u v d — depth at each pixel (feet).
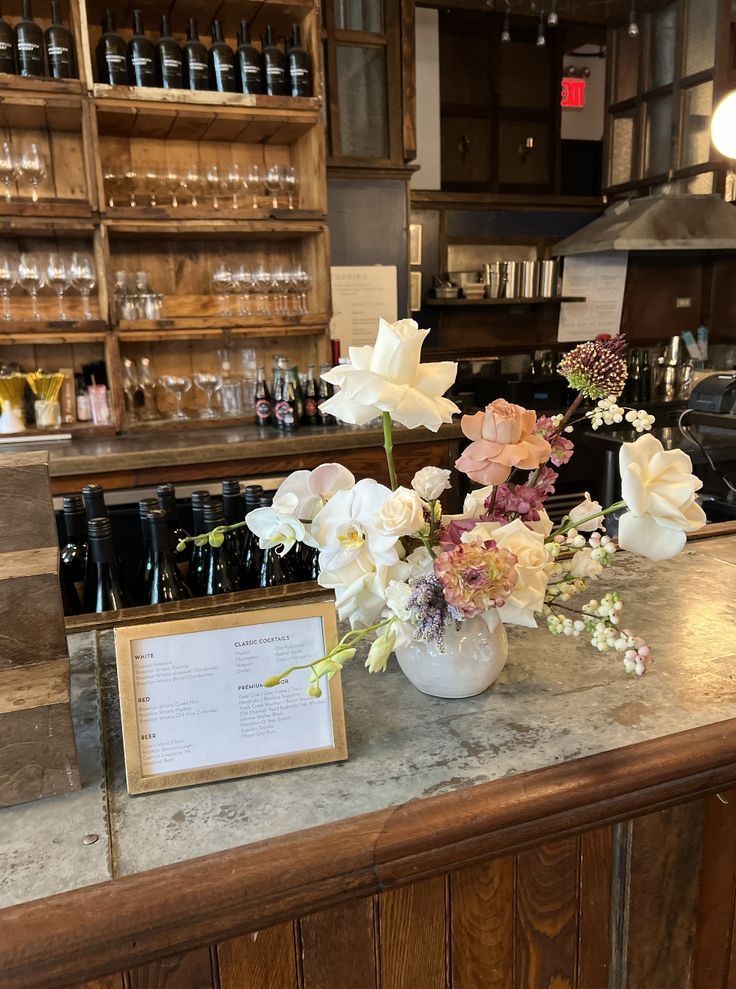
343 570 2.65
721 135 8.98
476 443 2.51
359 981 2.72
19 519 2.41
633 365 17.49
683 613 3.83
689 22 15.92
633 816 2.57
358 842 2.22
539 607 2.57
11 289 9.96
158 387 11.01
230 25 10.48
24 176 9.43
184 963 2.49
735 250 17.94
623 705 2.94
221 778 2.55
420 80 16.87
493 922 2.90
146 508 4.17
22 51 8.96
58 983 1.97
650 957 3.24
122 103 9.33
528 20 18.56
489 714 2.90
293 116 10.10
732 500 8.04
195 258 11.05
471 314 17.01
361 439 9.85
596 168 23.16
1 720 2.42
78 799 2.49
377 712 2.95
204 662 2.57
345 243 12.60
